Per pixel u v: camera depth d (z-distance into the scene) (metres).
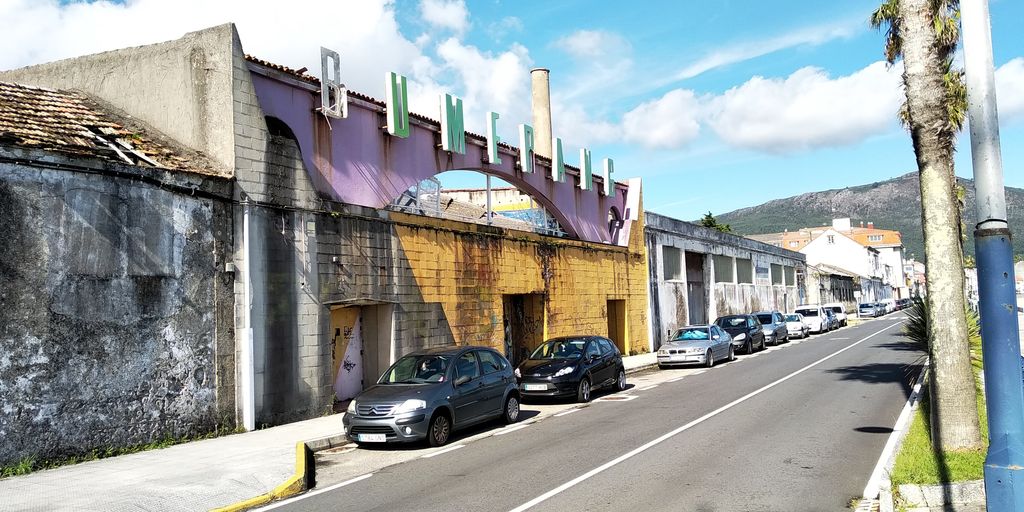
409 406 11.73
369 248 16.58
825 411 13.64
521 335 23.92
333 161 16.09
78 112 13.84
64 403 10.66
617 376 18.97
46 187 10.66
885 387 16.69
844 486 8.23
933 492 7.44
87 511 7.95
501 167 22.08
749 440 11.09
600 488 8.47
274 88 14.87
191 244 12.66
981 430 9.59
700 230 39.81
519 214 30.11
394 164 17.89
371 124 17.30
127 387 11.51
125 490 8.89
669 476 8.95
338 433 12.75
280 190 14.38
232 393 13.17
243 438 12.51
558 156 25.00
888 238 129.88
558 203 25.69
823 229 126.44
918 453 8.81
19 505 8.22
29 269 10.40
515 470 9.70
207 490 8.86
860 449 10.17
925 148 9.16
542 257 24.12
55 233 10.73
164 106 14.52
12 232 10.24
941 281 8.99
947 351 8.89
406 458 11.09
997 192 5.18
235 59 13.73
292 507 8.32
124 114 14.92
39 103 13.51
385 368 17.06
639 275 31.88
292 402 14.29
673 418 13.62
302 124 15.44
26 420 10.22
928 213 9.15
